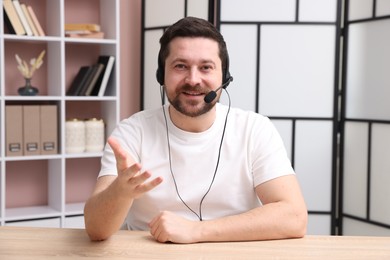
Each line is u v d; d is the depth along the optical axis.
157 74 1.57
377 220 2.95
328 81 2.99
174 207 1.58
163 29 3.30
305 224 1.40
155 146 1.59
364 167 3.02
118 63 3.23
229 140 1.60
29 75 3.09
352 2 3.05
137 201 1.59
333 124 3.00
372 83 2.96
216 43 1.48
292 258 1.17
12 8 2.97
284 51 2.97
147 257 1.17
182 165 1.57
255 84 2.99
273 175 1.53
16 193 3.31
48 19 3.22
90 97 3.16
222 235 1.31
